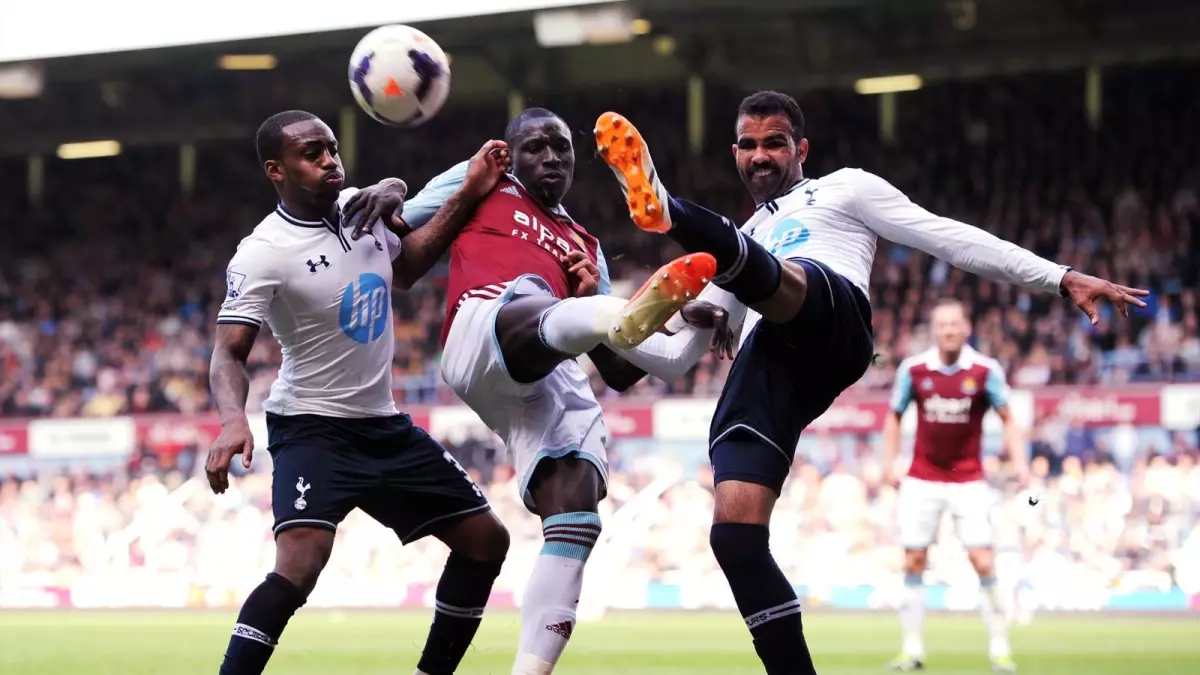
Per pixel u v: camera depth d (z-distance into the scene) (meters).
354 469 5.72
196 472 22.03
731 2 23.38
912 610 9.52
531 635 5.32
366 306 5.71
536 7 23.14
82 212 32.78
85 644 12.18
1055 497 17.53
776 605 4.96
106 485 22.42
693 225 4.63
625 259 27.25
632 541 19.20
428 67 5.87
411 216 6.03
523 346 5.21
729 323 5.74
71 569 21.75
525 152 5.82
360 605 19.81
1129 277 24.31
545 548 5.46
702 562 18.92
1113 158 26.56
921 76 25.69
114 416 23.14
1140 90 27.22
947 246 5.32
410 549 19.83
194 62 26.88
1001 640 9.33
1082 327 22.69
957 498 9.87
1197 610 16.83
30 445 22.77
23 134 31.06
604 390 22.75
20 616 17.86
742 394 5.23
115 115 30.47
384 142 30.80
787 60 26.11
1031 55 24.52
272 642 5.43
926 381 10.12
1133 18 23.64
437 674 6.13
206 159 32.66
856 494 18.45
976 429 10.08
